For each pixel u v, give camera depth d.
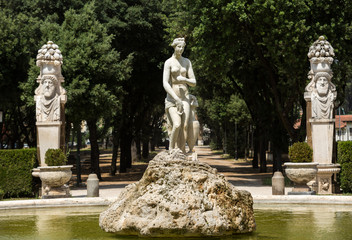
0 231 8.63
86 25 25.28
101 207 13.08
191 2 23.75
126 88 32.81
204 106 62.47
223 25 22.81
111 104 24.56
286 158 35.91
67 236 7.87
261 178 28.05
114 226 7.87
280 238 7.44
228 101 48.28
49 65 16.52
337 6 21.88
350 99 82.69
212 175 8.09
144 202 7.60
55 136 16.34
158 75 31.53
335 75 22.64
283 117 24.84
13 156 16.86
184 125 10.72
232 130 59.69
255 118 34.12
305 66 22.45
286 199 13.57
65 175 15.11
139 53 29.31
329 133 17.12
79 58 23.33
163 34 29.81
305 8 21.23
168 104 10.83
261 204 13.21
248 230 8.01
